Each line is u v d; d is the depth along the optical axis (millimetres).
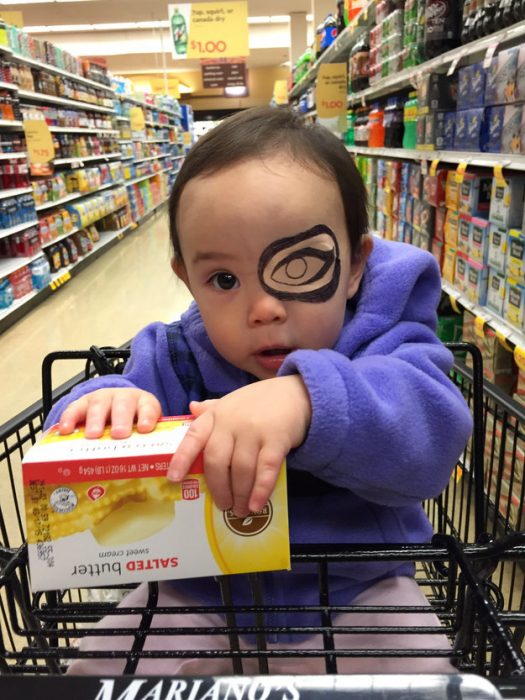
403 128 3285
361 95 3924
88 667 808
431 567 1314
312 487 837
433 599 1155
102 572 544
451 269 2449
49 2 9898
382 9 3404
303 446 605
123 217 9469
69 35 12859
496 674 593
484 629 594
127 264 6941
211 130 776
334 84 4211
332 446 611
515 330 1842
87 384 848
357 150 4301
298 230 688
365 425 619
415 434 665
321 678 406
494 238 2014
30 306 5012
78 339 4219
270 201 674
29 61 5551
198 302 743
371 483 663
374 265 868
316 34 5785
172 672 795
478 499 1121
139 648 606
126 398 647
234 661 673
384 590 870
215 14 7367
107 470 530
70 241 6438
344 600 851
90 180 7402
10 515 2018
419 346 798
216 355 911
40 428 1255
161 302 5105
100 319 4691
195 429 551
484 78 2062
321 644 834
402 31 3051
